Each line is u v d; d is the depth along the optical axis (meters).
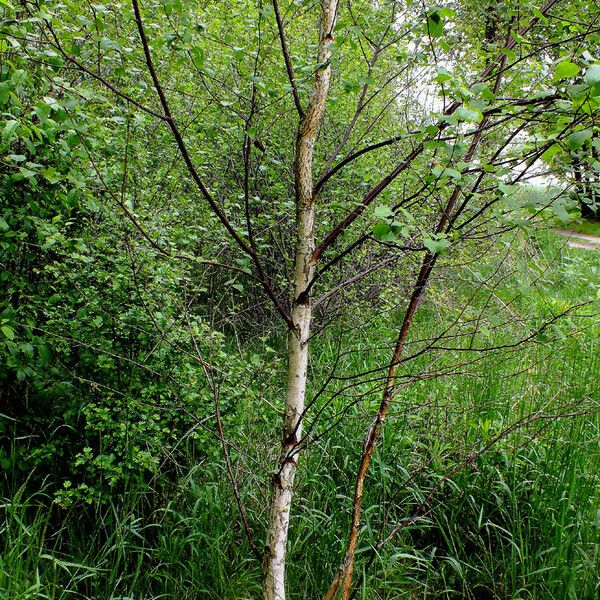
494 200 1.87
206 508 3.17
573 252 8.98
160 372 3.16
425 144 1.58
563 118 1.63
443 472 3.45
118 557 2.72
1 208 2.88
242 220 4.37
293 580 2.95
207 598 2.89
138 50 2.93
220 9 4.26
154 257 3.09
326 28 2.06
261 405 3.71
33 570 2.64
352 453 3.64
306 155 2.07
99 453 3.12
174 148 3.92
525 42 1.98
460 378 4.16
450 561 2.98
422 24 2.10
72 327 2.89
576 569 2.74
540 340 2.15
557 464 3.33
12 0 2.27
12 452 2.91
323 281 5.06
